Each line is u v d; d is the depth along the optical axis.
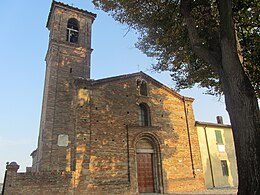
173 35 12.04
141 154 19.36
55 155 19.98
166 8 11.63
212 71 13.66
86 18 28.50
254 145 7.27
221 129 25.53
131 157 18.11
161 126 20.80
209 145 23.88
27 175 13.79
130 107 19.80
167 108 21.95
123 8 11.74
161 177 18.98
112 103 18.94
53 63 23.73
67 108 22.27
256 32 11.48
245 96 7.80
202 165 22.17
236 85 7.98
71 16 27.55
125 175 17.41
